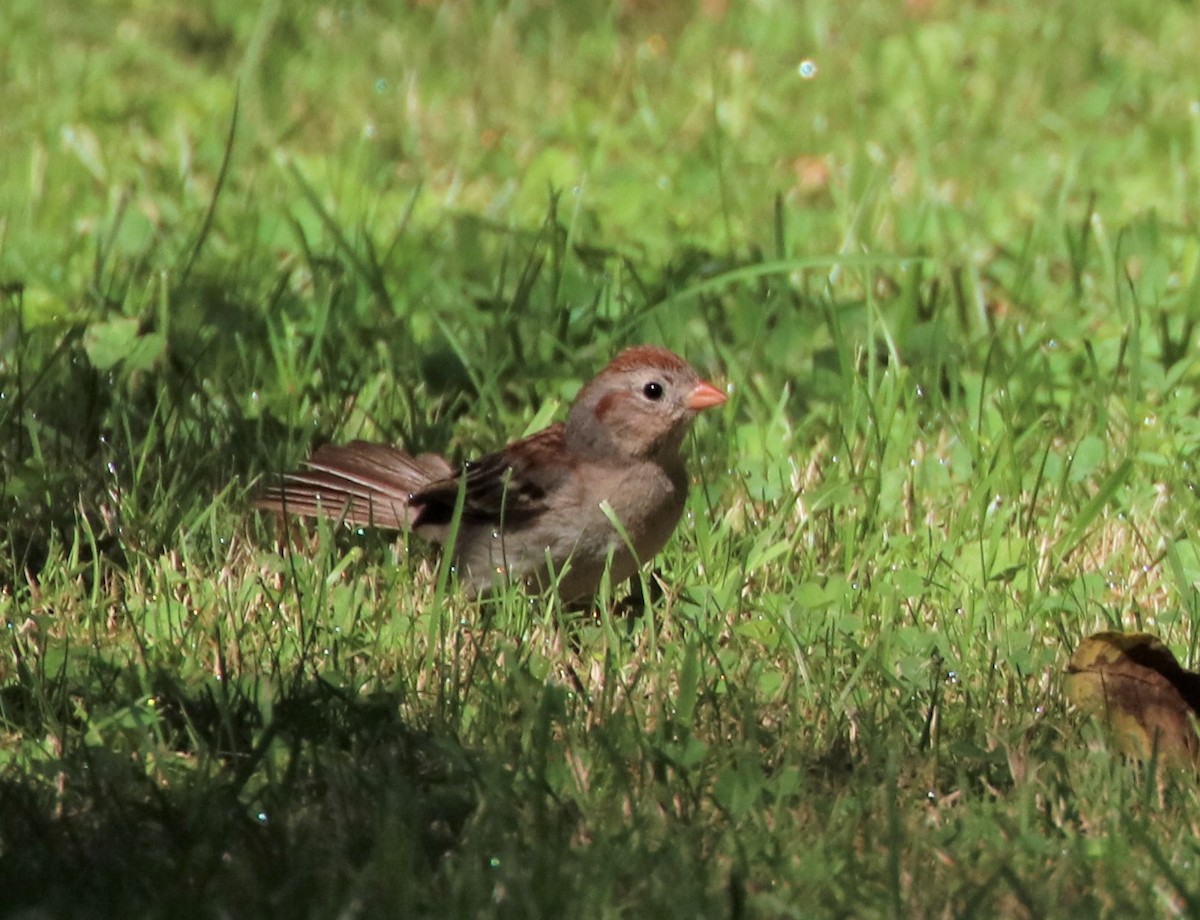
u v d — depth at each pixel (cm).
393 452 1045
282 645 860
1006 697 841
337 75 1888
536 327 1305
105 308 1293
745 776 726
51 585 943
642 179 1655
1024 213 1572
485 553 985
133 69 1891
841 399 1208
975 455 1094
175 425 1104
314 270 1348
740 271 1262
